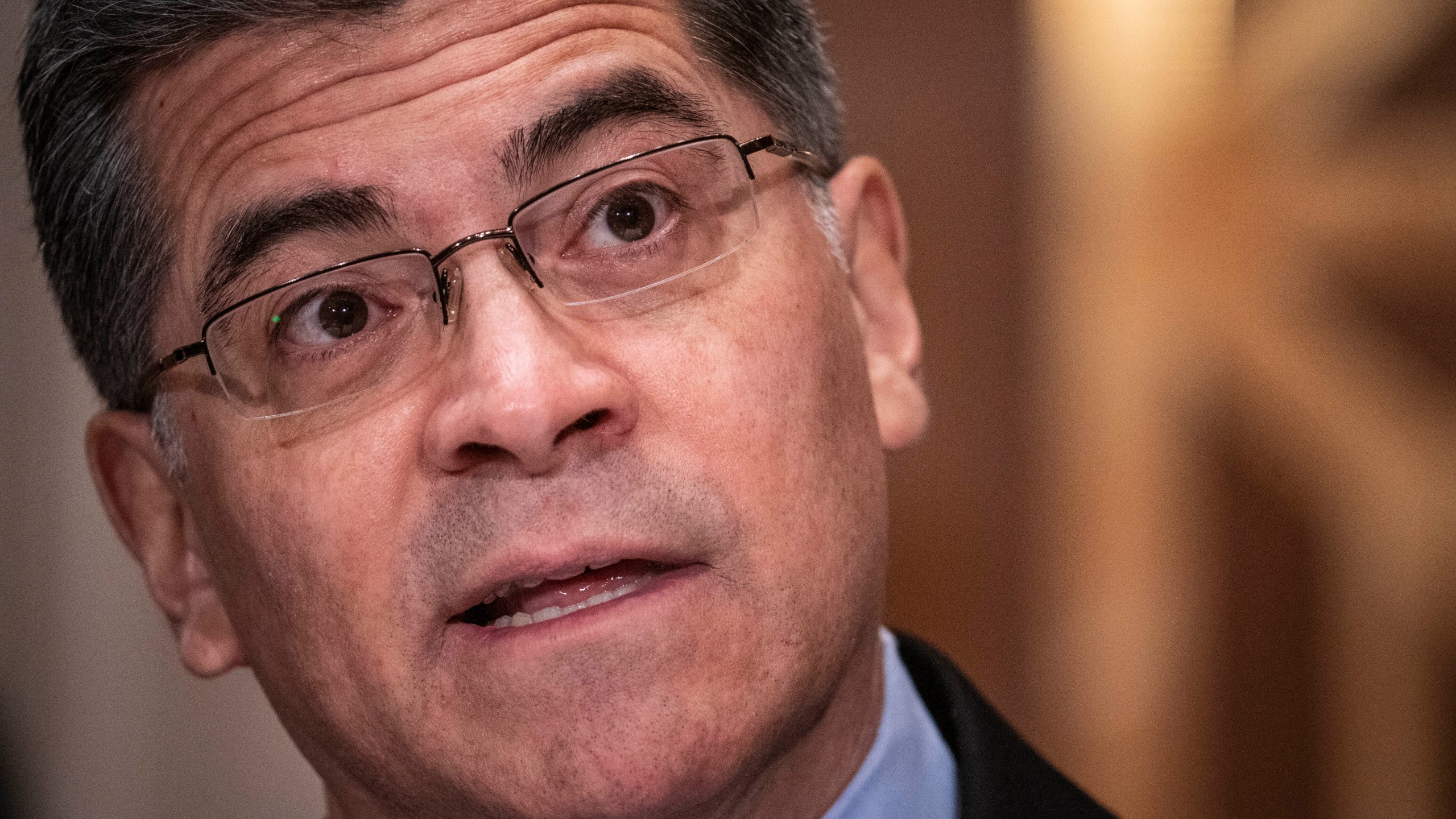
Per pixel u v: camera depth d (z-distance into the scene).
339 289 2.47
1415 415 5.53
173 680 5.86
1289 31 5.56
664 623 2.31
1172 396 5.77
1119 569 5.80
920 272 5.86
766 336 2.48
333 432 2.48
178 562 3.18
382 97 2.40
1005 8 5.77
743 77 2.70
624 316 2.40
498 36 2.41
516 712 2.34
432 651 2.42
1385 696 5.57
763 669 2.39
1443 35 5.37
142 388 2.84
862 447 2.69
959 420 5.88
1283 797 5.66
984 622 5.88
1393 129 5.46
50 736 5.69
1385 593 5.59
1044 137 5.77
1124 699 5.79
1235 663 5.74
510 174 2.40
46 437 5.76
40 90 2.79
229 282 2.52
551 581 2.44
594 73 2.41
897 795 2.96
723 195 2.52
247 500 2.59
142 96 2.63
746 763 2.41
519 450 2.24
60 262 2.95
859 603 2.61
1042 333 5.82
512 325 2.31
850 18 5.83
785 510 2.44
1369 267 5.55
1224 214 5.68
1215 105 5.66
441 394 2.39
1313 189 5.59
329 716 2.61
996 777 2.97
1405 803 5.55
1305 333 5.65
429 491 2.39
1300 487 5.67
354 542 2.45
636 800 2.30
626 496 2.30
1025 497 5.85
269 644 2.72
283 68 2.44
